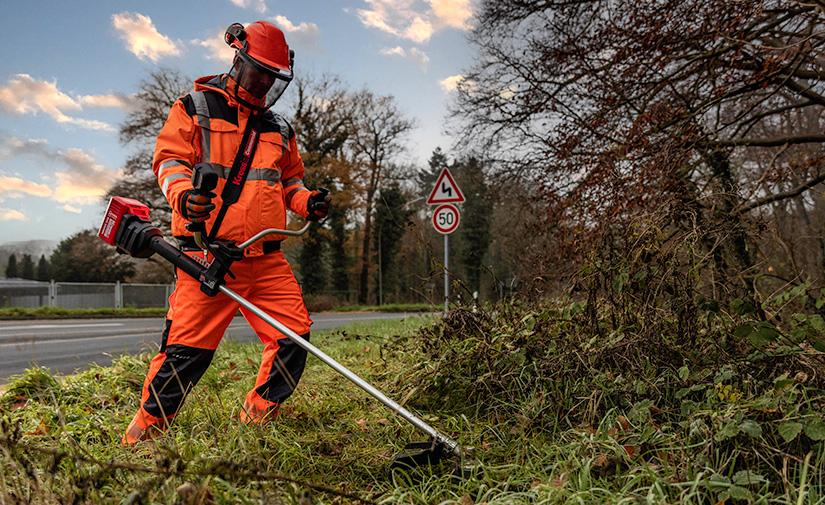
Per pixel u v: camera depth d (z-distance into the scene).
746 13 4.80
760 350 2.35
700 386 2.16
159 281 36.34
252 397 2.50
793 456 1.65
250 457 1.81
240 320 13.77
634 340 2.57
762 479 1.49
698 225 2.81
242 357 4.90
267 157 2.43
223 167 2.35
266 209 2.39
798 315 2.68
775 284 3.67
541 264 3.82
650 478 1.62
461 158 10.19
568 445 1.98
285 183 2.77
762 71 4.96
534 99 7.59
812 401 2.00
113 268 38.53
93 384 3.51
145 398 2.26
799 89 5.89
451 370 2.99
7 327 11.48
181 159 2.29
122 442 2.20
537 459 1.98
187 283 2.32
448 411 2.79
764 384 2.22
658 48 5.54
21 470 1.52
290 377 2.44
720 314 2.78
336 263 36.25
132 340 8.52
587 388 2.48
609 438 1.97
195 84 2.42
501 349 2.98
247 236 2.36
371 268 39.00
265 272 2.45
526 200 7.94
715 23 5.11
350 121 30.97
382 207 34.84
